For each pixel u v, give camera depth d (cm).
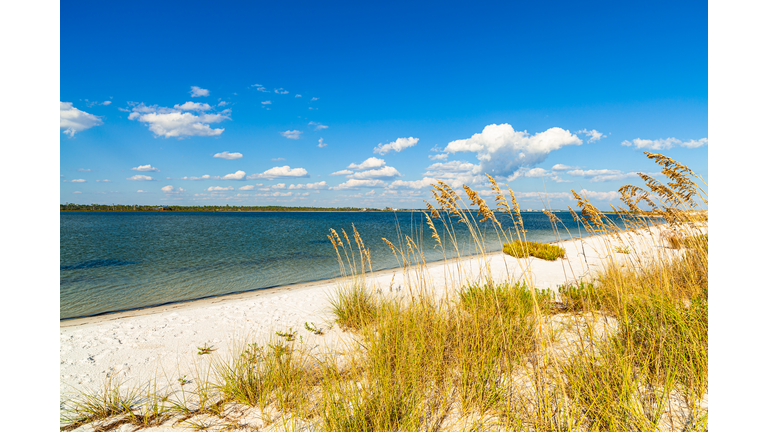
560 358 327
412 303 473
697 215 459
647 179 464
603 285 526
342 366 391
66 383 382
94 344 509
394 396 291
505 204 335
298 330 562
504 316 419
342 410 276
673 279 466
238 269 1407
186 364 435
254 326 589
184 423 297
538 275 970
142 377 398
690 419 239
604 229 435
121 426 295
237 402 329
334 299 768
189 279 1199
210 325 599
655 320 335
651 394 266
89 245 2319
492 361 321
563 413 257
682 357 276
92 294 972
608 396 251
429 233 2773
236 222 6216
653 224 498
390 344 372
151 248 2152
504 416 271
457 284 829
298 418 293
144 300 894
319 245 2330
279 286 1056
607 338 325
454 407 290
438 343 355
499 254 1559
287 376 346
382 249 2050
